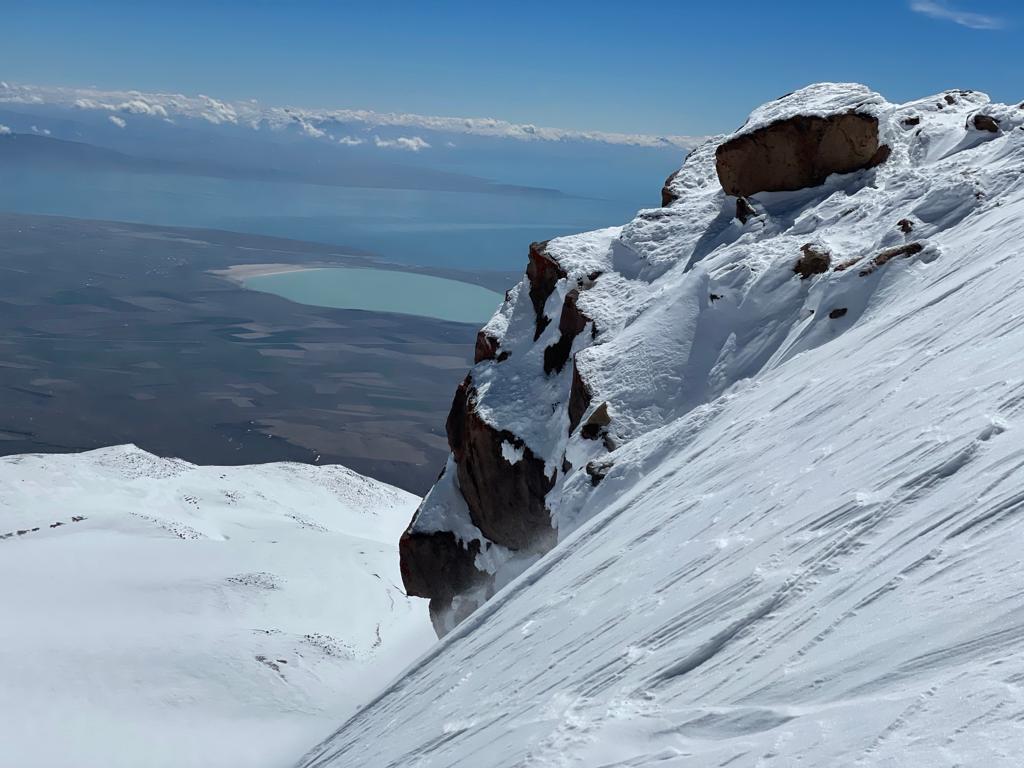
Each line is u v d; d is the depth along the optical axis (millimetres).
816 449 9070
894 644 4551
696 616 6828
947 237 15758
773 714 4742
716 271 19703
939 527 5605
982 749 3191
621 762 5309
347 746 11422
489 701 8484
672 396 18125
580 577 10312
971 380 8008
